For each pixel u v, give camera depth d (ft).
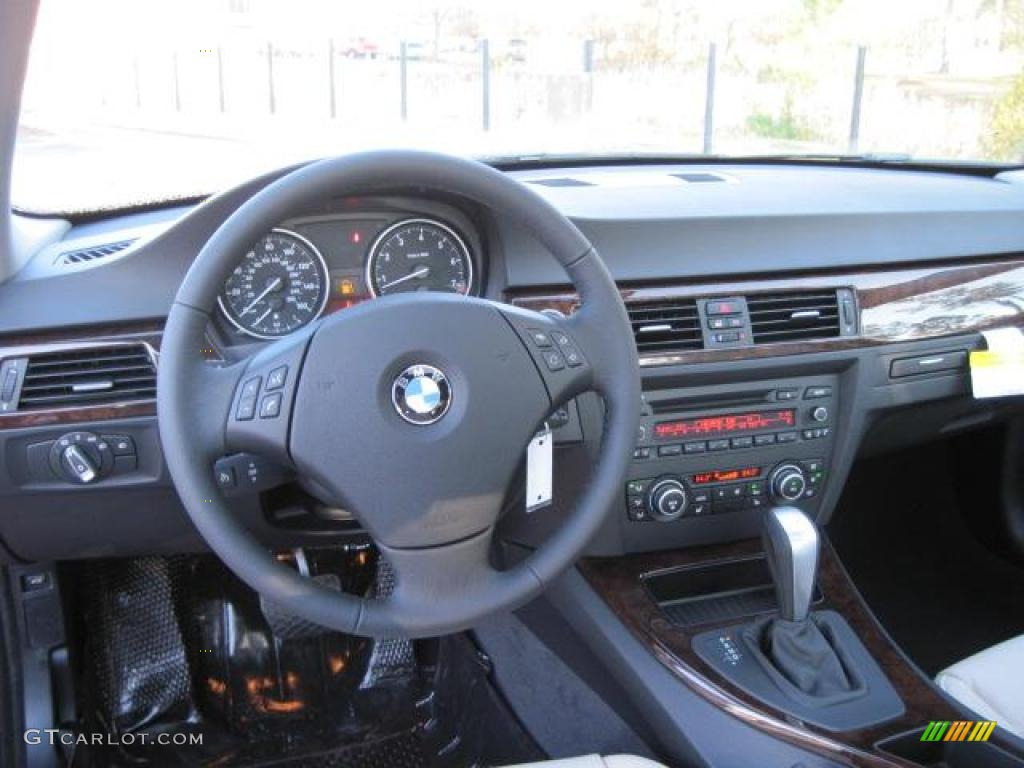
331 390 3.76
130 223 6.18
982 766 5.07
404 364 3.77
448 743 6.57
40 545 5.47
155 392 5.06
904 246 6.15
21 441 4.99
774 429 5.97
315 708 6.91
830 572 6.13
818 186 7.06
